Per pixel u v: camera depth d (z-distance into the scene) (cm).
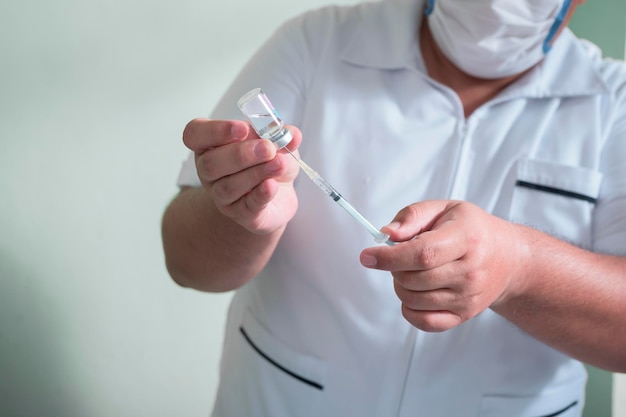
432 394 92
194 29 146
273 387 97
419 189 95
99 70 139
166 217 94
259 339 99
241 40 151
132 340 153
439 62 101
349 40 103
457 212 68
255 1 150
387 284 92
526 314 78
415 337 90
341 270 93
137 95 143
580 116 95
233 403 102
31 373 144
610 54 160
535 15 89
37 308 142
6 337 140
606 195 92
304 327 95
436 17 96
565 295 75
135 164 146
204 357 161
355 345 92
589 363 84
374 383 92
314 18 107
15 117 134
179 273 94
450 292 66
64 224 142
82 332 148
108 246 147
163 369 158
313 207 95
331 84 99
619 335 79
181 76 146
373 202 94
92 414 152
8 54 131
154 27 142
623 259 81
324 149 96
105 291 148
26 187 138
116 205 146
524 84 97
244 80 101
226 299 161
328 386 94
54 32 134
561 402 97
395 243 67
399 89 100
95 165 142
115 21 138
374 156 96
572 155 94
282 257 97
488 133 96
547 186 92
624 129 93
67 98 137
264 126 66
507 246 69
